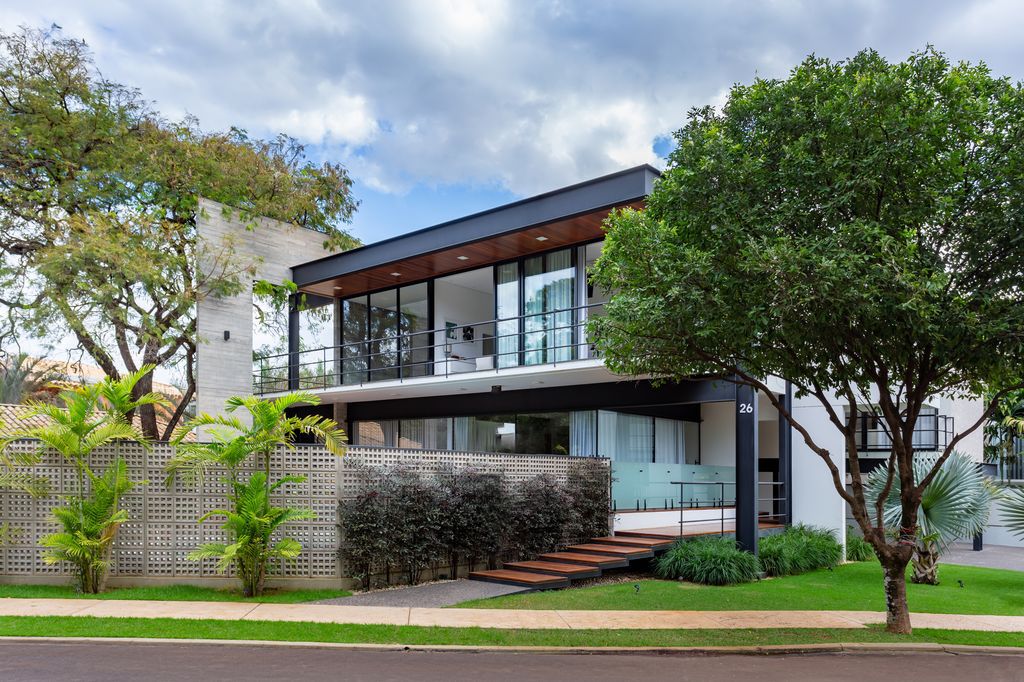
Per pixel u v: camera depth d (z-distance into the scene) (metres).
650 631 9.20
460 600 10.84
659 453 19.62
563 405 17.34
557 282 17.03
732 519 18.17
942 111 8.48
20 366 25.06
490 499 13.23
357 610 9.88
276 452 11.46
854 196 8.62
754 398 14.77
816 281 7.99
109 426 10.75
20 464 11.02
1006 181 8.43
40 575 10.92
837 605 11.62
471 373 16.66
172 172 22.14
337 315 23.12
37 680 6.32
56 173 20.81
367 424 22.33
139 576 11.05
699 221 9.38
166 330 20.94
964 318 8.24
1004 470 28.88
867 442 22.78
